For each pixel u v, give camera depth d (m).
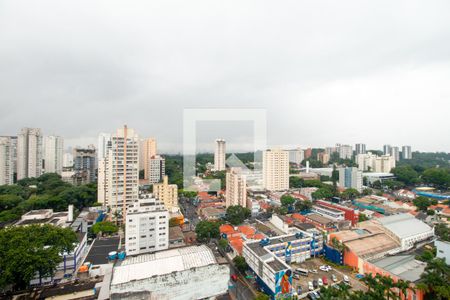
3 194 118.69
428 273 47.00
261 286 53.41
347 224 88.12
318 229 80.75
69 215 84.50
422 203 108.19
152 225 67.75
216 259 51.59
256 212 107.62
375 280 47.44
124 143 95.31
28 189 129.88
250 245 62.72
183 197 133.62
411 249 70.44
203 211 105.31
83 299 47.16
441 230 78.50
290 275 49.22
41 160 169.88
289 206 112.81
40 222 78.81
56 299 46.47
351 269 61.25
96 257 64.00
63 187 127.81
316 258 67.50
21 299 45.75
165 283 44.47
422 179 175.62
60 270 57.06
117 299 41.81
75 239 57.84
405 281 46.53
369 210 109.88
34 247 48.69
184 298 45.66
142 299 42.97
